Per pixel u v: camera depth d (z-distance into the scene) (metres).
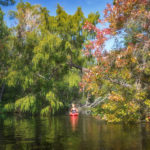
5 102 26.53
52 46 16.86
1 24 23.52
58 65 18.50
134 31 11.88
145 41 11.39
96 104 24.28
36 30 19.03
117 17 11.40
